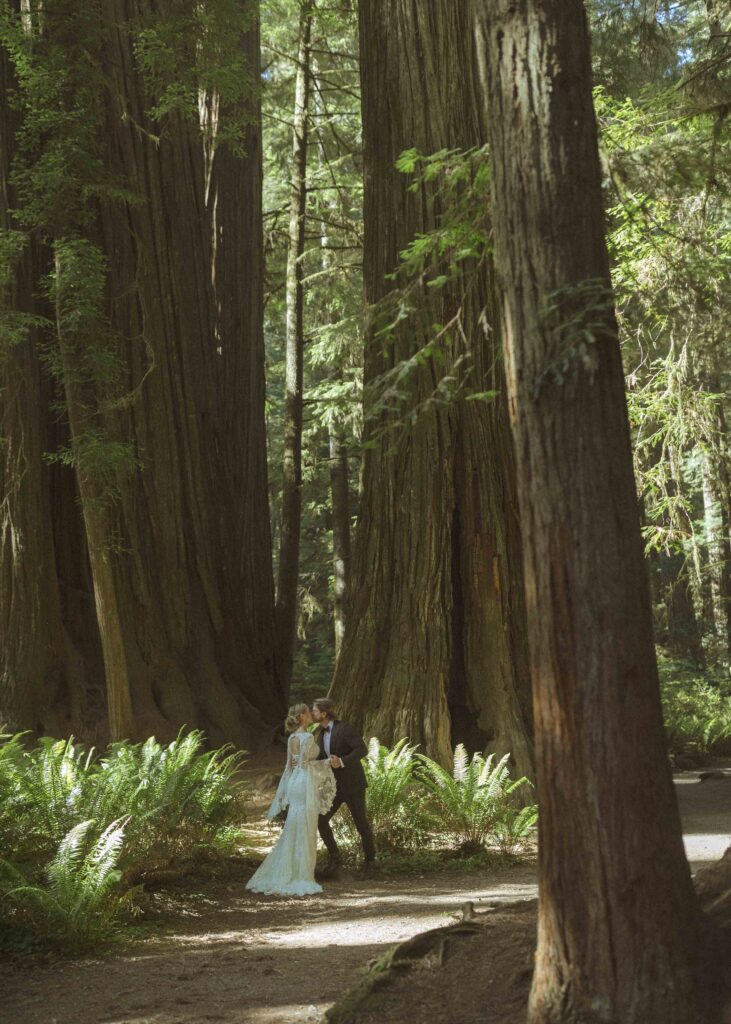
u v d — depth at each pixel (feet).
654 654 12.59
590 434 12.55
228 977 18.17
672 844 12.26
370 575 42.55
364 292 44.86
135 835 24.89
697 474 74.28
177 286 57.52
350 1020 14.37
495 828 32.09
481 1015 13.67
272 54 88.58
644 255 33.76
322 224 89.92
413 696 39.73
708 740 61.67
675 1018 11.73
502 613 40.68
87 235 53.57
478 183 15.85
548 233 12.91
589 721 12.19
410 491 42.01
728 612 84.17
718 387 54.34
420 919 22.18
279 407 114.62
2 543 50.37
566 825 12.34
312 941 20.85
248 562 63.87
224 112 64.90
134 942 21.13
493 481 41.45
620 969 11.95
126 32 51.83
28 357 51.72
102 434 44.88
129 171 54.80
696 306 25.81
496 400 41.34
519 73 13.15
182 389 57.00
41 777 27.48
